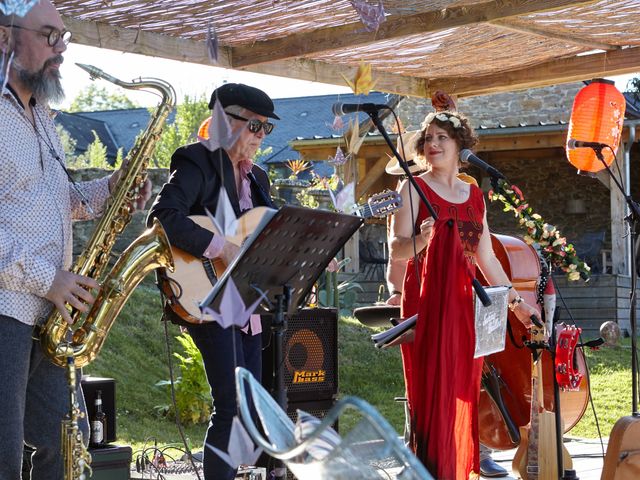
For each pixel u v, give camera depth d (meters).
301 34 5.65
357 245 15.11
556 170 17.91
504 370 4.85
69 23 4.99
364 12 3.74
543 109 16.34
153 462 4.65
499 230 18.06
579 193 17.78
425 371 3.49
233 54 5.88
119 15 5.04
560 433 4.27
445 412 3.46
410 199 3.97
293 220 2.94
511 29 5.64
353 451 1.43
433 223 3.87
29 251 2.83
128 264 3.12
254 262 2.95
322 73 6.35
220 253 3.46
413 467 1.35
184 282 3.48
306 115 30.42
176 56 5.53
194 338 3.57
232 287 2.00
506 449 4.93
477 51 6.35
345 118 6.89
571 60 6.53
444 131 4.22
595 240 17.36
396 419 8.11
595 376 9.91
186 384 7.48
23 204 2.87
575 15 5.63
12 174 2.83
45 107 3.02
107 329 3.09
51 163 2.99
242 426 1.85
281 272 3.11
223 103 3.58
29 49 2.82
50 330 2.95
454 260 3.50
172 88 3.42
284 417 1.75
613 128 5.96
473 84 6.92
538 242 4.49
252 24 5.43
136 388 8.00
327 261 3.30
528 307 4.30
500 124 15.18
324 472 1.52
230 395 3.46
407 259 4.15
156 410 7.61
